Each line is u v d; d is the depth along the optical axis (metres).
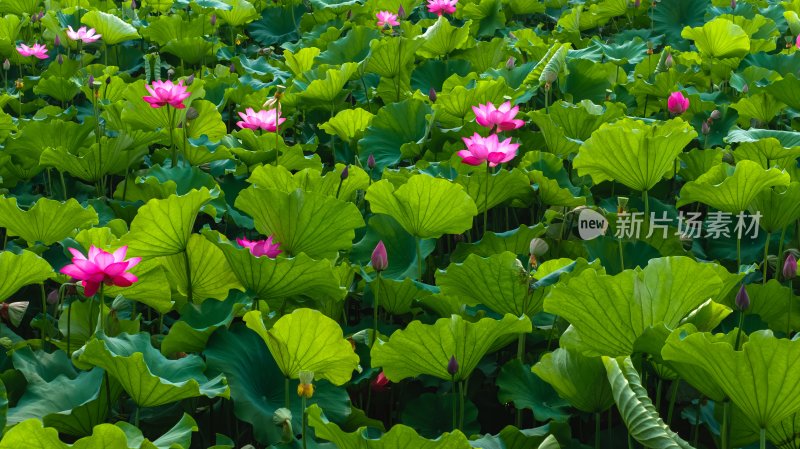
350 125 4.62
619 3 7.08
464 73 5.65
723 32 5.45
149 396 2.36
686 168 4.16
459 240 3.98
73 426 2.44
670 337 2.15
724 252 3.77
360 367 2.72
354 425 2.64
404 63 5.29
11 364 2.70
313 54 5.77
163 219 2.79
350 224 3.06
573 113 4.34
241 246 3.12
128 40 6.48
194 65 6.38
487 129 4.33
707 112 4.85
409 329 2.43
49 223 3.25
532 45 5.87
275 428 2.48
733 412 2.46
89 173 4.10
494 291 2.90
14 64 6.14
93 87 4.57
